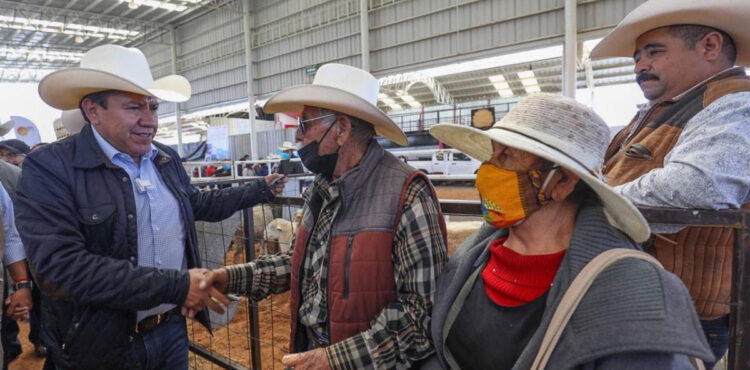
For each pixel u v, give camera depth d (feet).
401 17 37.42
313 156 4.40
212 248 9.61
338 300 4.04
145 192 5.34
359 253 3.97
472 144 3.66
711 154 3.75
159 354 5.56
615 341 2.46
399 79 55.93
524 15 30.68
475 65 38.99
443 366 3.65
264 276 5.15
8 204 7.07
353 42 41.60
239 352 10.81
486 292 3.42
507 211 3.13
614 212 2.85
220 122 67.51
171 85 6.83
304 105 4.42
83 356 4.99
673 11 4.58
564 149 2.85
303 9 45.34
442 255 3.92
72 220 4.72
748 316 3.34
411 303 3.81
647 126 4.84
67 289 4.52
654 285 2.55
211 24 57.21
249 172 32.96
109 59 5.09
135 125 5.06
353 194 4.17
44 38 64.39
